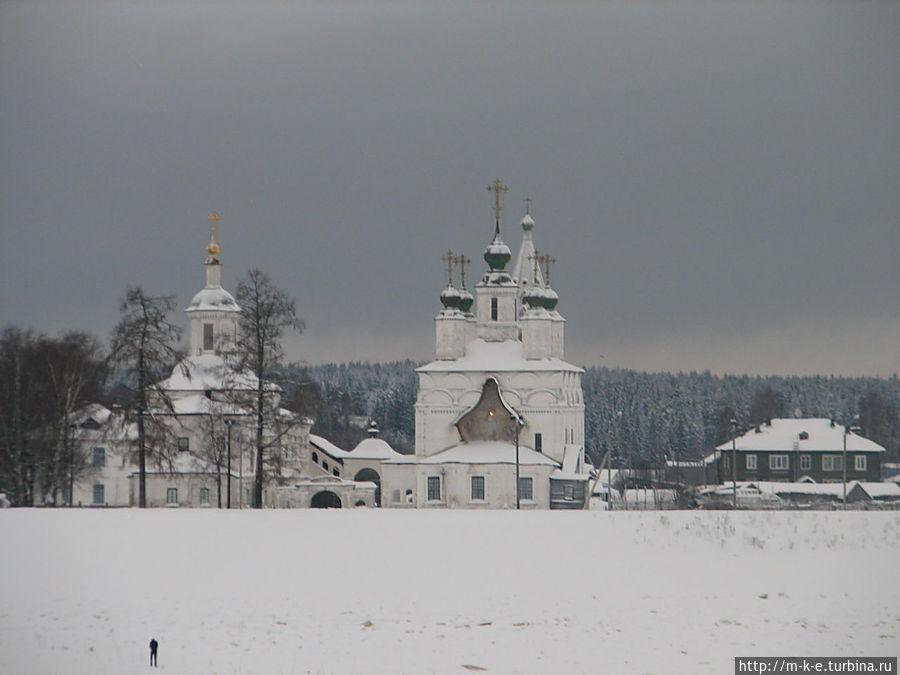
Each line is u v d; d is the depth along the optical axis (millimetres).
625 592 93812
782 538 107250
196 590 94625
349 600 92000
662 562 101688
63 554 103188
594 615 87000
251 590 94812
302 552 105188
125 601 91188
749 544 106000
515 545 106938
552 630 82688
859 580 94750
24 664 74375
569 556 103688
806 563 99875
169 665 74062
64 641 80062
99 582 96000
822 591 92312
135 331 152625
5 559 101250
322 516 117188
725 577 97062
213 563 101938
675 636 80688
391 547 106562
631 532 110125
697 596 92188
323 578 98188
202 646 78875
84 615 87125
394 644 79188
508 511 119938
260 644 79250
